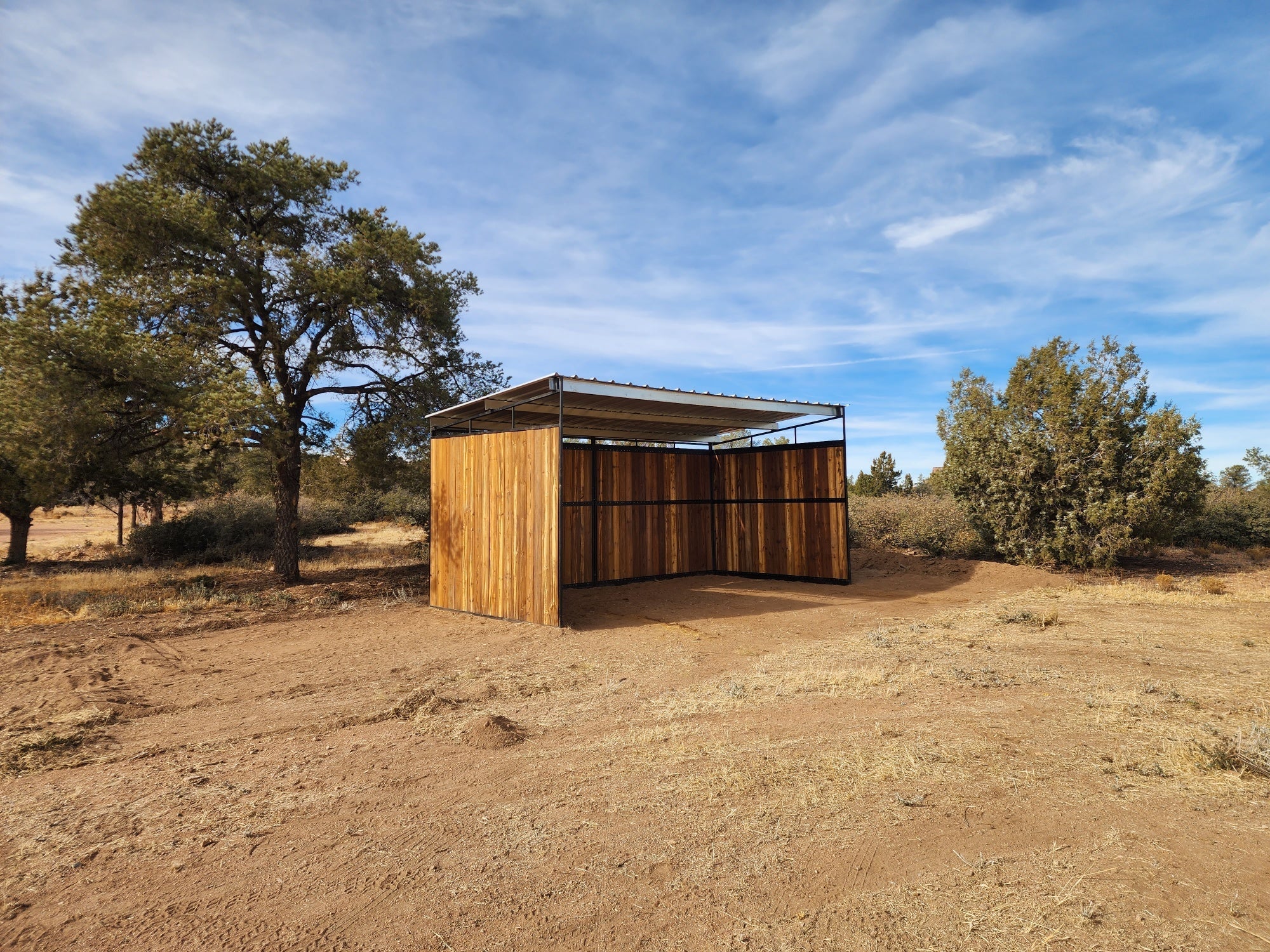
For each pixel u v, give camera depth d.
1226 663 5.99
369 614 10.11
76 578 12.76
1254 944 2.20
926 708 4.91
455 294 13.89
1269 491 16.22
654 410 11.12
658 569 14.05
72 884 2.84
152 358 10.18
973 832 3.05
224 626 9.12
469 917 2.54
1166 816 3.14
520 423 12.74
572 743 4.48
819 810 3.33
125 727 5.03
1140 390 12.52
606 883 2.75
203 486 17.12
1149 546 12.82
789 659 6.82
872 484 26.38
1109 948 2.21
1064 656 6.45
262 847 3.15
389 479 13.80
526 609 9.22
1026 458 13.09
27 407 9.20
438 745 4.52
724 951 2.28
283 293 12.11
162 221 10.51
